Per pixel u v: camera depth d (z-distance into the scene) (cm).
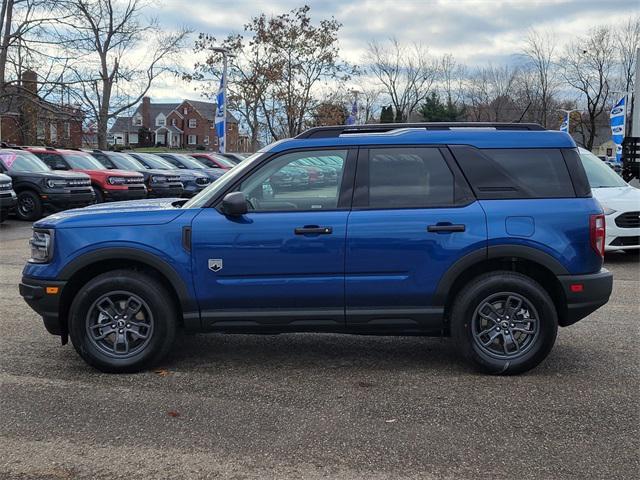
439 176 488
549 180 489
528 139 495
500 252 475
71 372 502
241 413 422
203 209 487
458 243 475
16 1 3039
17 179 1588
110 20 3697
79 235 482
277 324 485
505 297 485
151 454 365
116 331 493
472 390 463
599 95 5691
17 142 3472
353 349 566
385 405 435
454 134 495
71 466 351
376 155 490
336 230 475
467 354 487
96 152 2023
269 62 3503
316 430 396
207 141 9775
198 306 483
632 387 468
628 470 347
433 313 482
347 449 371
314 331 492
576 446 375
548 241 476
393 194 485
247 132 4066
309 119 3666
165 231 480
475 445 376
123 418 414
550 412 423
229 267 478
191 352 557
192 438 385
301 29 3491
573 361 528
